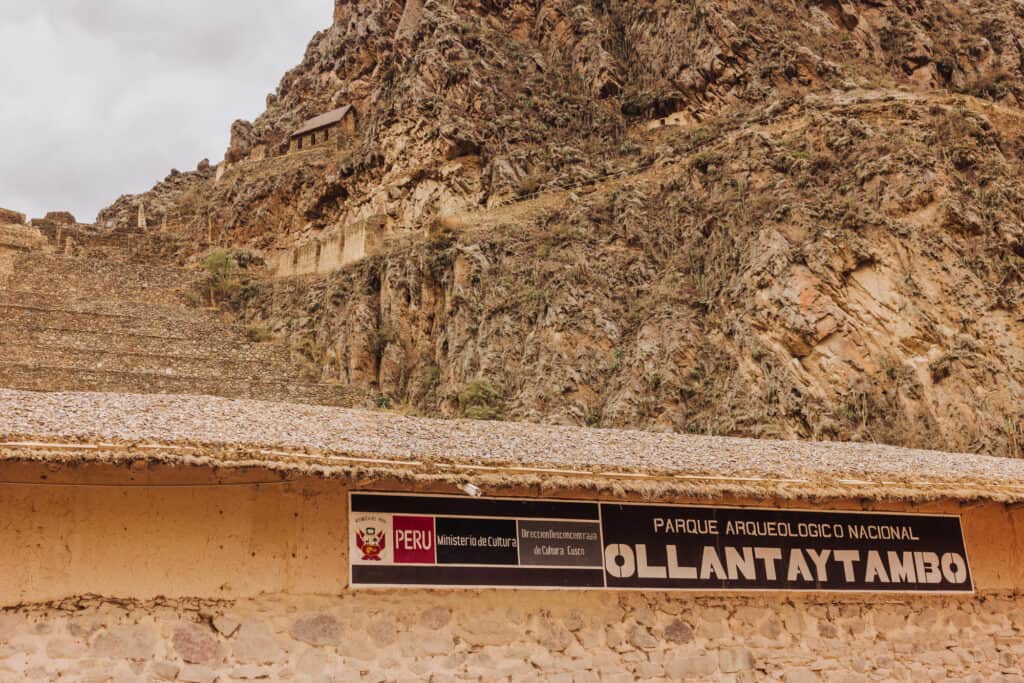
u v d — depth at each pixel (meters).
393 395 44.00
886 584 15.70
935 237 39.19
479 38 60.94
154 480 13.12
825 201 41.25
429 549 13.88
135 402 15.43
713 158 46.12
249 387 39.81
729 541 15.18
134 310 48.91
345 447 13.81
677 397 37.00
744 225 41.56
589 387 38.69
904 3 65.06
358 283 49.31
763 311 37.56
